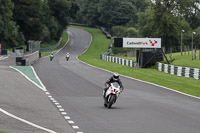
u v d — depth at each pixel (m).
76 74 101.69
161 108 47.44
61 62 165.75
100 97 58.06
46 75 95.56
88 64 154.88
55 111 43.25
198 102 55.22
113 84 48.00
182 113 43.62
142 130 32.84
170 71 121.00
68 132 31.64
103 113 42.50
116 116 40.50
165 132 32.16
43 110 43.69
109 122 36.66
